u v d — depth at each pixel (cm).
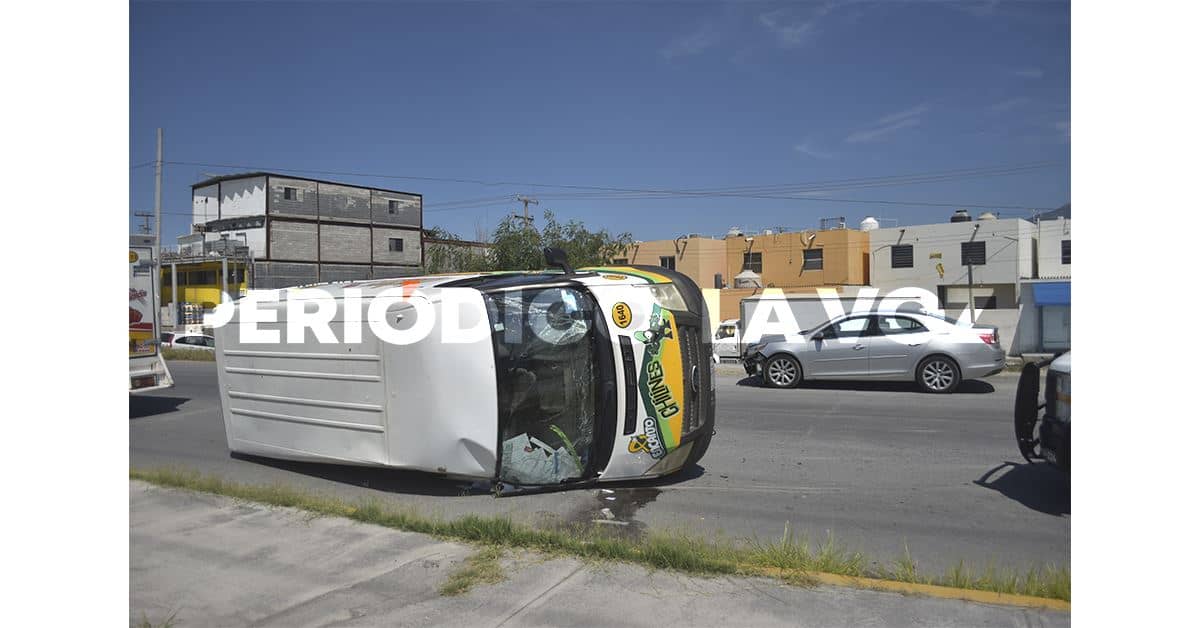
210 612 424
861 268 4688
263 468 779
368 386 670
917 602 416
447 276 731
